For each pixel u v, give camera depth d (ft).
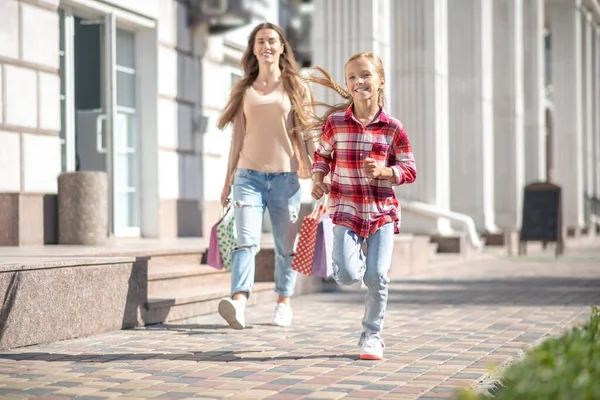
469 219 148.25
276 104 61.67
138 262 62.34
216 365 46.91
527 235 167.43
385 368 46.11
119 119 104.27
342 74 119.34
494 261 149.48
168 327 62.13
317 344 54.44
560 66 273.33
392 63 141.90
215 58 119.65
